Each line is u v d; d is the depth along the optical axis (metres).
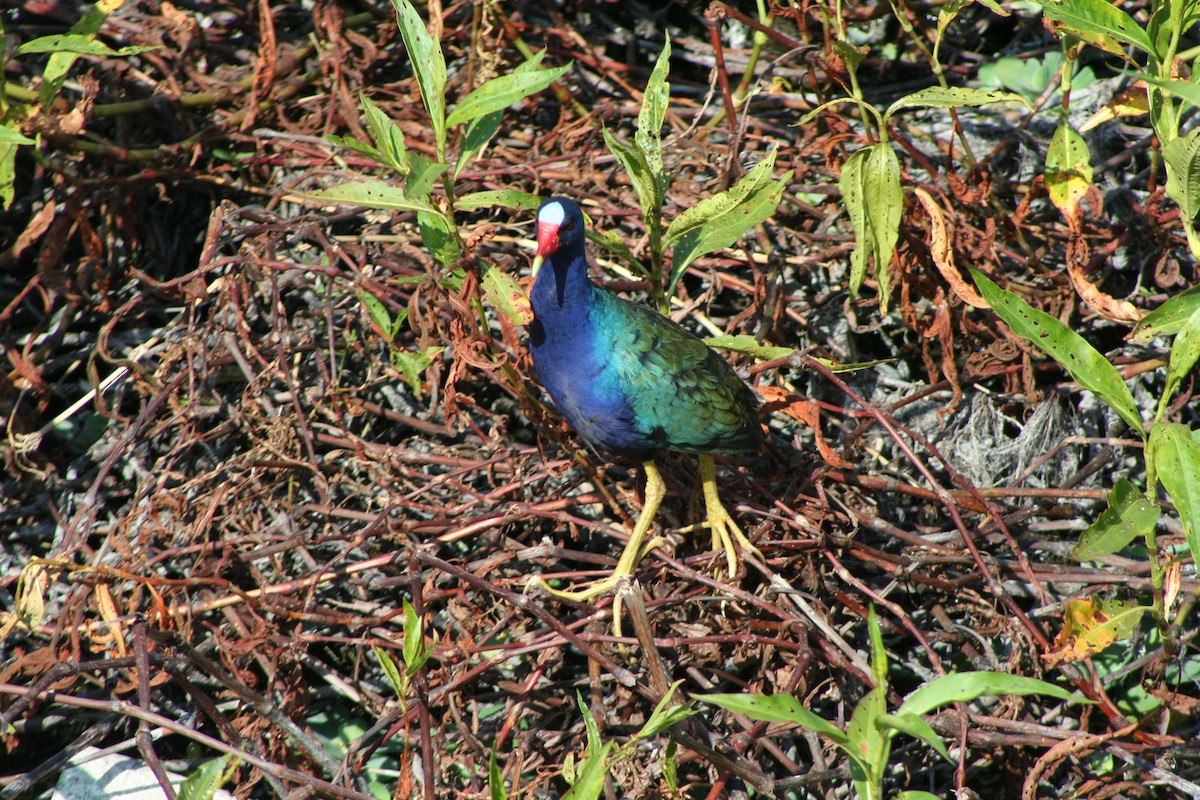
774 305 9.34
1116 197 10.12
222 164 10.55
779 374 9.45
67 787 7.43
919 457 9.21
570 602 8.15
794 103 11.17
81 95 10.34
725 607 7.86
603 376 7.61
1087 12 7.56
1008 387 9.26
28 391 9.30
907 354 9.88
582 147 10.49
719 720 7.54
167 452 9.11
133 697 7.96
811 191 9.98
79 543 8.10
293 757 7.66
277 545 7.94
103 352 8.92
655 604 7.58
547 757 7.44
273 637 7.56
